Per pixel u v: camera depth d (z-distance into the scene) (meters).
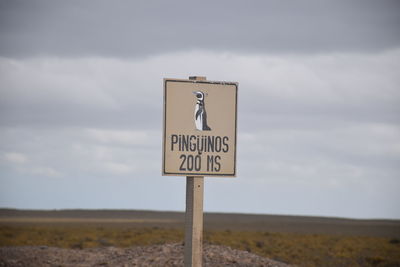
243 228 127.69
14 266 22.42
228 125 17.08
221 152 17.03
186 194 17.00
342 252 62.62
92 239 69.94
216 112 17.02
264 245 67.19
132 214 189.25
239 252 25.25
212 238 71.62
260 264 23.25
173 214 194.62
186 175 16.77
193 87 16.88
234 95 17.12
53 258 24.19
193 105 16.86
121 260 23.73
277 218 185.62
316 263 53.22
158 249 25.28
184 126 16.80
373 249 67.94
